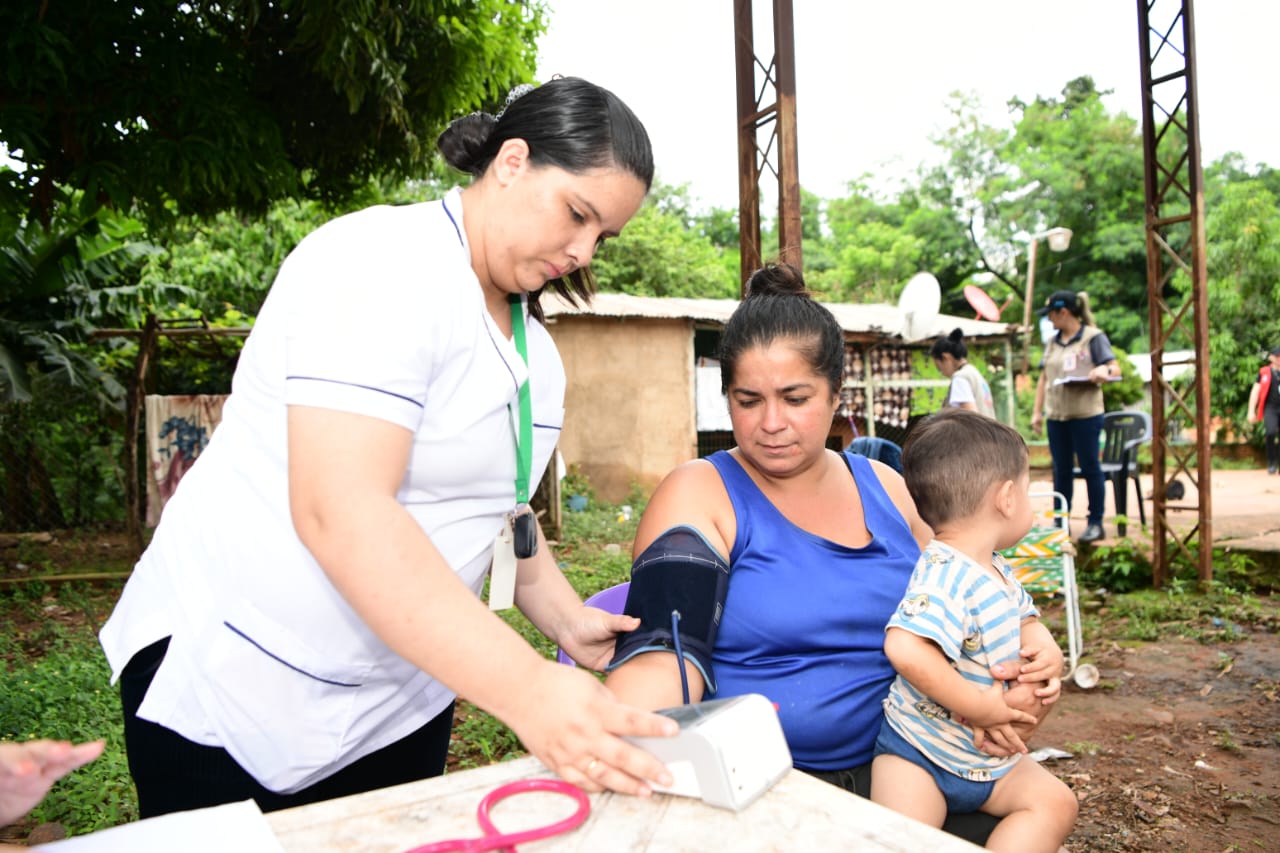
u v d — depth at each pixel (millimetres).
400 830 1097
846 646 1862
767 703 1235
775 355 1765
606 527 10438
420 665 1131
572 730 1110
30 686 4664
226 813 1120
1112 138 27297
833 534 1945
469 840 1040
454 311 1349
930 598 1791
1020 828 1799
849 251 30406
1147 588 7312
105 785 3584
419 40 7941
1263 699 4887
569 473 11992
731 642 1848
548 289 1725
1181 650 5773
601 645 1775
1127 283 26031
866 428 13898
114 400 9484
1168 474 14961
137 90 6344
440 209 1460
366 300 1250
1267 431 14523
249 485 1420
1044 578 5340
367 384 1206
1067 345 7887
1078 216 27422
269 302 1421
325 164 8930
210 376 10953
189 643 1453
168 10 6602
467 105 8453
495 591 1616
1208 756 4227
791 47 6453
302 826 1104
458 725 4492
